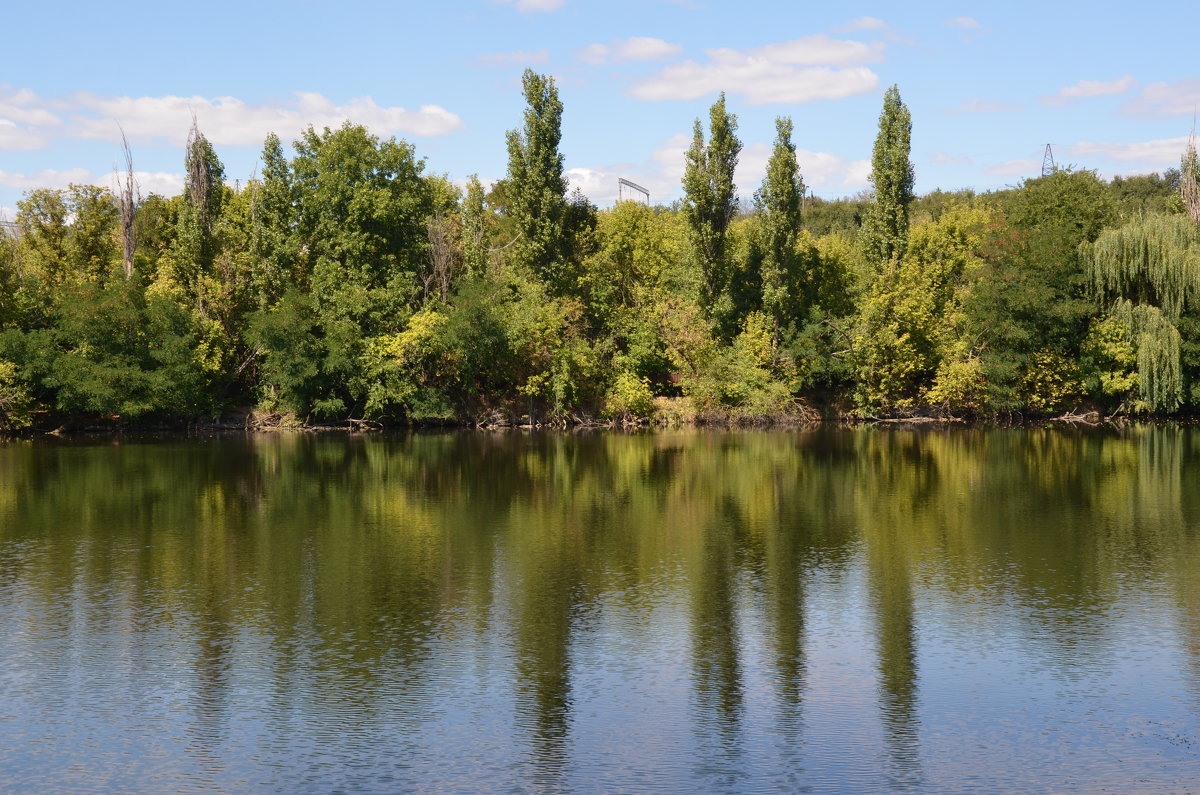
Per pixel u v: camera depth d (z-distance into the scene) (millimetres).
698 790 15344
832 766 16125
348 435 74500
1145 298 79125
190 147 78875
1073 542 31969
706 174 81750
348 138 79625
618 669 20344
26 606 24719
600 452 60812
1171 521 35500
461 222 91125
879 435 72562
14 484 45844
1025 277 80812
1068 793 15273
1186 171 82188
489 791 15352
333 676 19922
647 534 33688
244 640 22109
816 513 37719
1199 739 17047
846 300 87750
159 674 20062
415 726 17641
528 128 80188
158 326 74250
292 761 16312
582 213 85000
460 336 76938
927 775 15828
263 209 79438
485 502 40562
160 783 15609
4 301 73438
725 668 20359
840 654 21188
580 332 83750
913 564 29000
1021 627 22906
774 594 25750
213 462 55125
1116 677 19781
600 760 16344
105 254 85188
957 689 19234
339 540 32750
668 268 91875
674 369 85438
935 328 82875
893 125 87000
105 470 51344
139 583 26953
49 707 18469
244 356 81188
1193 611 23984
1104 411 84125
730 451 61125
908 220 88625
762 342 81688
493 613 24109
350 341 77188
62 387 72062
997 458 55781
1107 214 88125
